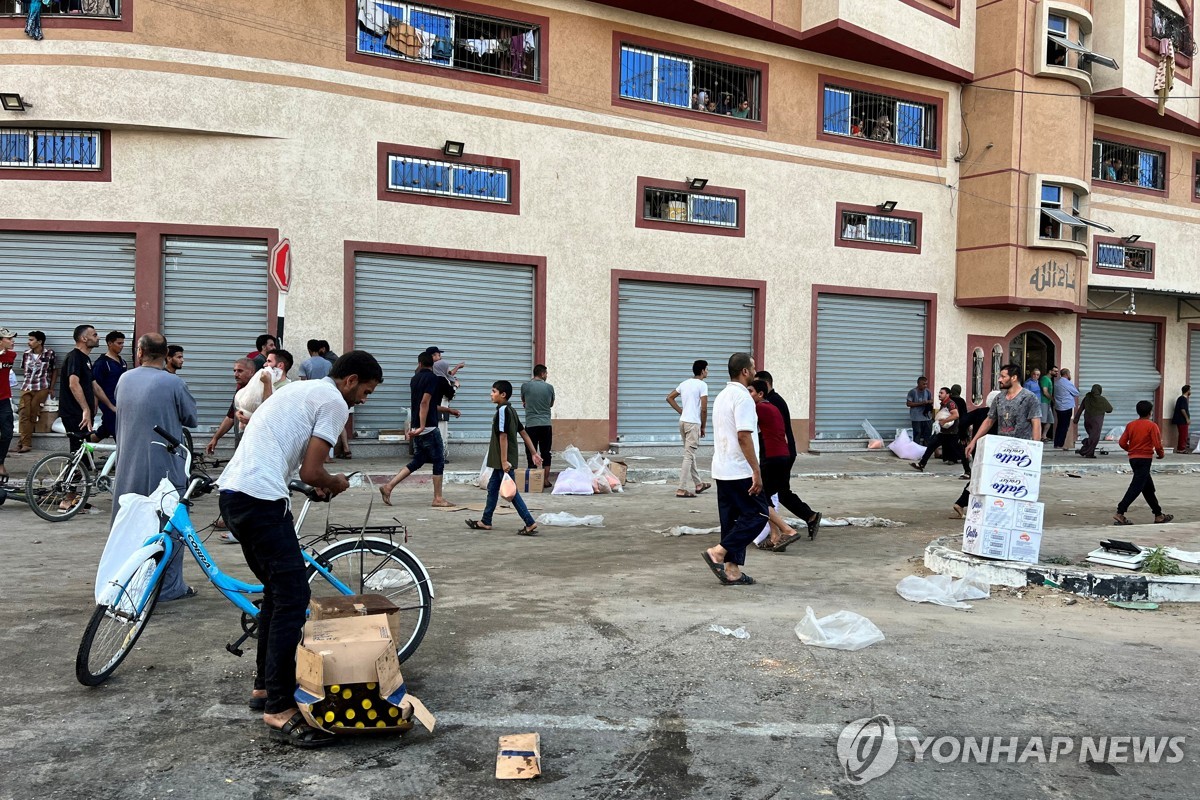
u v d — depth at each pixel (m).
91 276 12.73
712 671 4.61
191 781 3.31
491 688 4.32
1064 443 20.64
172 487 4.74
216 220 12.92
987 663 4.84
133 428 5.61
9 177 12.42
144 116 12.40
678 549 8.16
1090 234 21.48
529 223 15.03
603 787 3.32
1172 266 23.34
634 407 16.30
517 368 15.20
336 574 4.65
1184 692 4.44
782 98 17.44
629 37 15.80
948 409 16.95
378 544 4.68
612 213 15.78
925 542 8.84
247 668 4.54
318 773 3.40
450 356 14.62
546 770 3.45
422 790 3.27
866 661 4.81
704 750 3.65
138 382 5.65
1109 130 22.33
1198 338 23.84
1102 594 6.51
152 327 12.72
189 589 5.97
